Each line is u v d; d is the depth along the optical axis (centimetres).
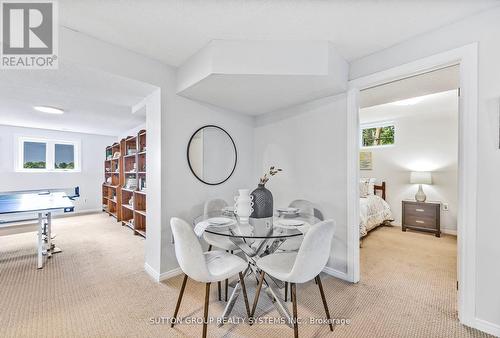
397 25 177
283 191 305
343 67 225
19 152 505
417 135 459
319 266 156
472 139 163
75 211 584
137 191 406
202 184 280
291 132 296
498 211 154
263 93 247
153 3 155
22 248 332
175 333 160
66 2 154
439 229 401
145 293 212
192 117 269
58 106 336
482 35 160
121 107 339
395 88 255
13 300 199
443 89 258
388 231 437
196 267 153
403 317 178
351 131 233
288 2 153
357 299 203
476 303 163
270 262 175
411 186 465
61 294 209
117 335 157
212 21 174
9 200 328
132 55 218
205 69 205
